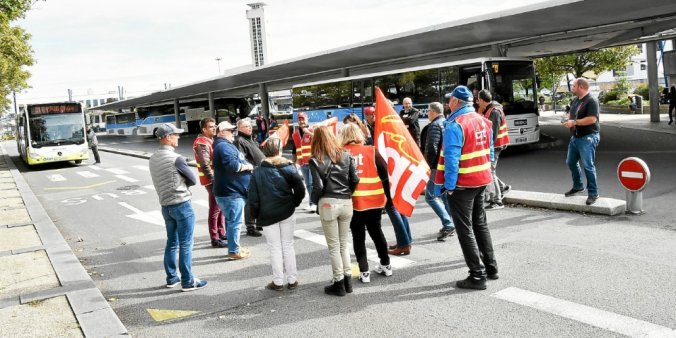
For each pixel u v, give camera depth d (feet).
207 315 16.80
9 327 16.37
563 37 61.72
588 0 41.52
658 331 13.23
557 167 43.83
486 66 53.26
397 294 17.11
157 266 23.16
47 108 78.59
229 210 22.53
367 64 87.81
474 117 16.83
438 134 22.34
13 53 73.67
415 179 18.48
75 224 34.94
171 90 138.72
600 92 146.92
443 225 23.25
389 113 18.69
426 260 20.44
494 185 28.43
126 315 17.37
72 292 19.16
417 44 65.51
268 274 20.56
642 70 200.85
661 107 98.63
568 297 15.67
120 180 59.57
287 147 89.04
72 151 79.51
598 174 37.83
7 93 129.29
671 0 42.24
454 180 16.46
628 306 14.73
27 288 20.22
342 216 17.24
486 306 15.56
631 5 43.70
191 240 19.17
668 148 48.70
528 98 56.08
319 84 77.20
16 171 74.90
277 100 146.00
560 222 24.48
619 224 23.39
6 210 40.47
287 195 17.92
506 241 21.95
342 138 17.99
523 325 14.16
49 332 15.75
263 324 15.69
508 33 58.23
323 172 16.93
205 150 24.88
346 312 16.01
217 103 165.68
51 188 56.75
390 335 14.24
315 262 21.62
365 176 17.81
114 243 28.40
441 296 16.62
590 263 18.40
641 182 24.22
